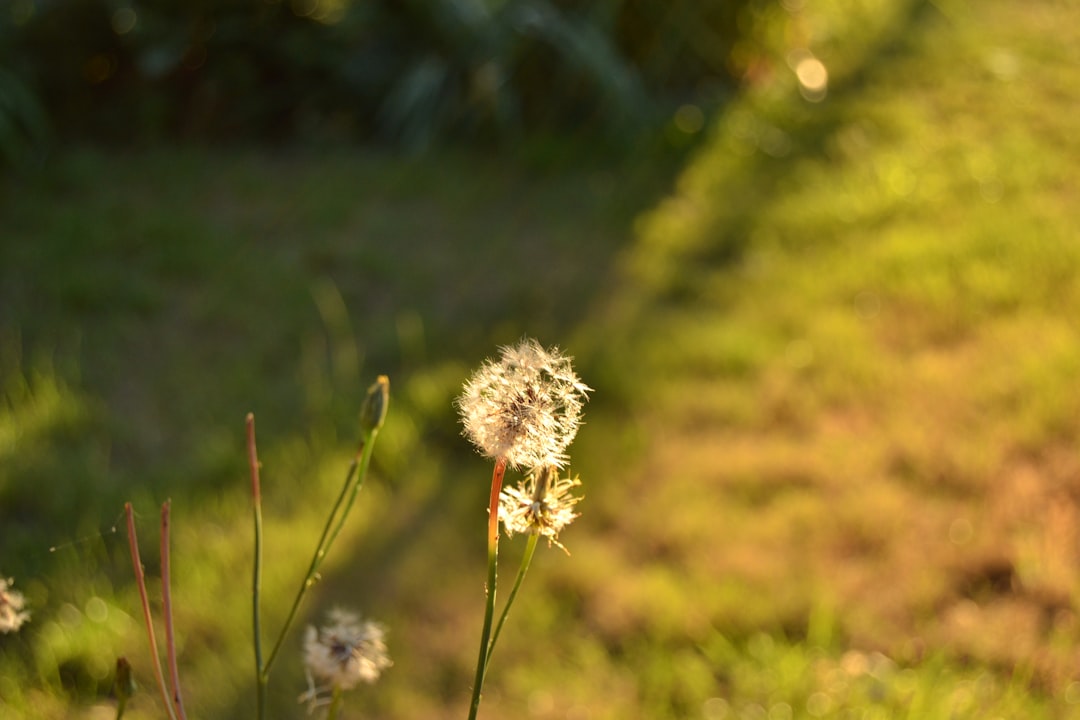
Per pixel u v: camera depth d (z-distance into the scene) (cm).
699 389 386
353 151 602
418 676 278
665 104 649
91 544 313
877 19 759
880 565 305
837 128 599
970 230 472
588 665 280
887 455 347
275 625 289
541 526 113
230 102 624
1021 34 721
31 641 283
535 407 110
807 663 275
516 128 603
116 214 517
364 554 314
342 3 644
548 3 642
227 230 508
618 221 516
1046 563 297
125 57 628
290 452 354
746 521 324
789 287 449
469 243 502
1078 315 408
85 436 365
